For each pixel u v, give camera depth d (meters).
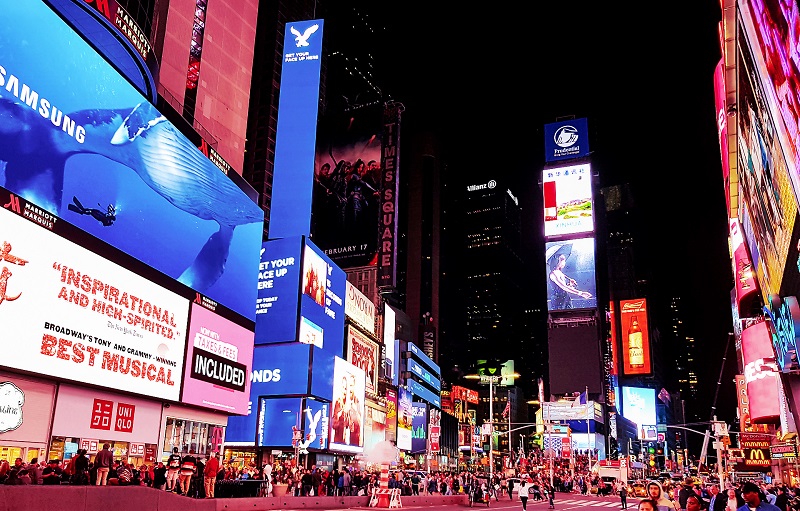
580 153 196.75
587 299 183.00
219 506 30.53
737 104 26.66
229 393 46.12
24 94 28.77
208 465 30.97
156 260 38.22
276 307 66.44
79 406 31.98
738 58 23.20
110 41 34.97
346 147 119.94
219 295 45.56
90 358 32.03
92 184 32.91
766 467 62.59
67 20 31.56
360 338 89.44
